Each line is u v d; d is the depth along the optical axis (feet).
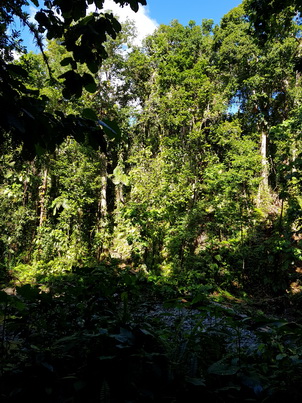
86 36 4.37
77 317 5.85
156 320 6.09
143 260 37.04
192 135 39.37
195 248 36.01
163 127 46.62
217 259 31.14
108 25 4.54
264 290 29.94
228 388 3.88
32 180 40.70
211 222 35.22
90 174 40.83
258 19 10.83
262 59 40.52
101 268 7.11
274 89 45.73
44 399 3.51
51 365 3.88
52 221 43.68
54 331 5.60
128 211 36.22
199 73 41.11
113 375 3.72
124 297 5.59
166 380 3.86
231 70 46.83
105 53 4.70
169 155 39.19
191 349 4.70
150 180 38.65
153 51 50.37
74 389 3.67
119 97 50.62
